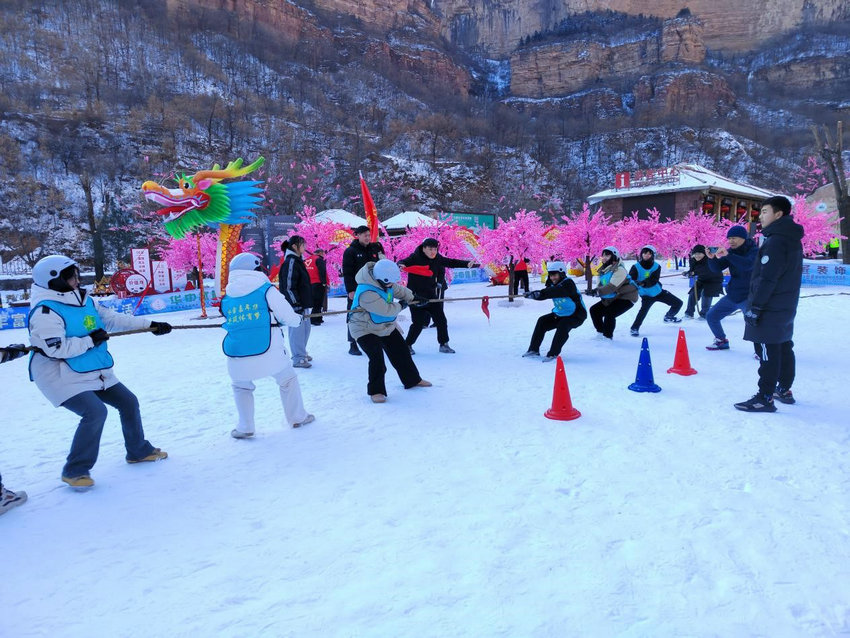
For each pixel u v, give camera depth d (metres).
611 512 2.93
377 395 5.21
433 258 7.54
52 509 3.13
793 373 4.85
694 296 10.35
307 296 6.77
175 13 122.19
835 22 172.62
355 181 75.88
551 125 120.06
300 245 6.88
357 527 2.84
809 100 143.62
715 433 4.13
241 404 4.27
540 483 3.31
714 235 20.39
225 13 131.00
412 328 7.59
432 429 4.39
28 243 50.31
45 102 73.81
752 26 183.75
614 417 4.57
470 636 1.99
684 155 105.94
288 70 122.12
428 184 79.44
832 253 29.86
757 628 2.01
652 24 171.12
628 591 2.24
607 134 112.38
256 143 81.06
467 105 135.88
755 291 4.55
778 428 4.21
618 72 163.75
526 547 2.60
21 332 12.55
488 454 3.81
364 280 5.29
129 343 9.67
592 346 7.97
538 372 6.32
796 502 3.00
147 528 2.89
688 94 140.50
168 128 73.62
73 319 3.34
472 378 6.10
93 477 3.59
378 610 2.15
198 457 3.92
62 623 2.13
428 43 171.88
